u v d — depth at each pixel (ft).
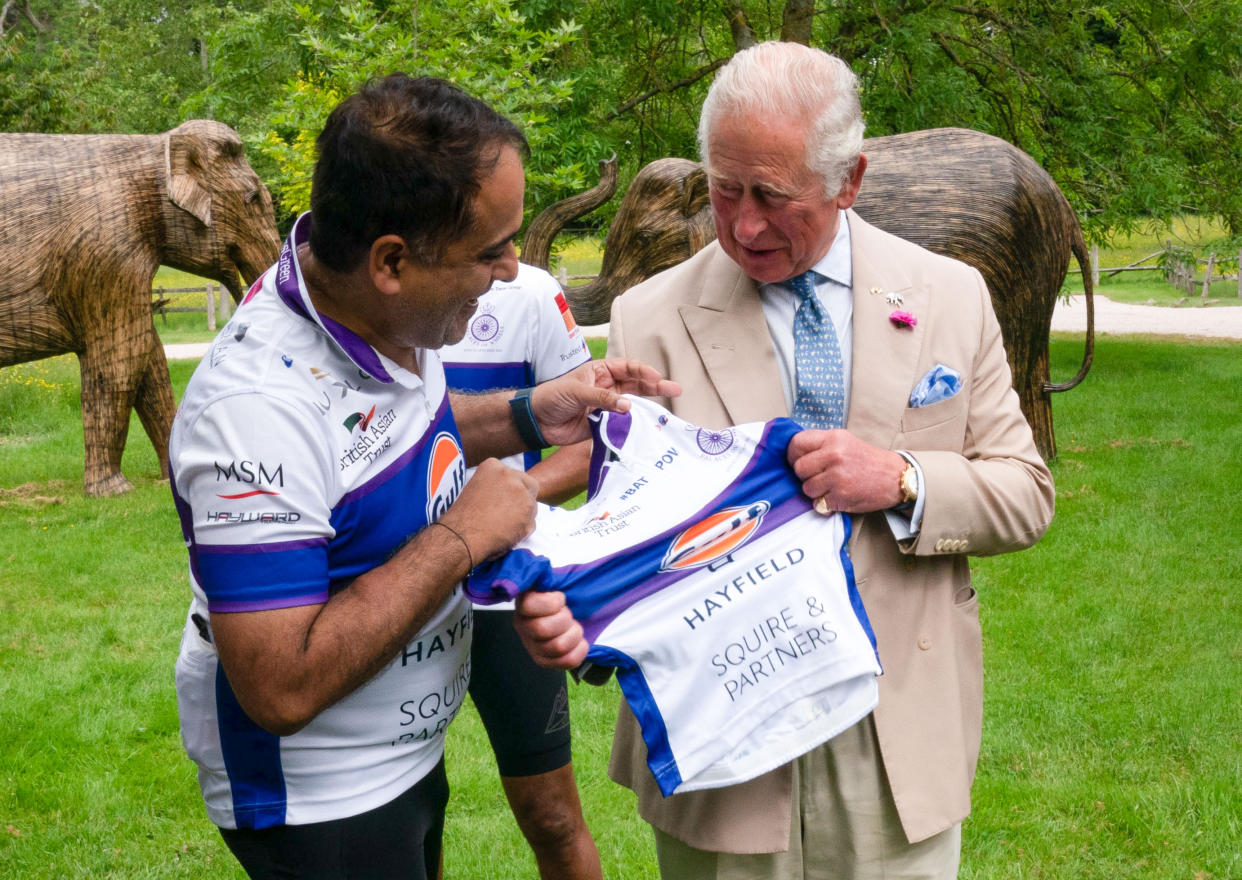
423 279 5.31
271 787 5.89
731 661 6.06
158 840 12.10
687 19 45.52
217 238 28.07
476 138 5.15
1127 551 21.18
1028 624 17.65
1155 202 42.04
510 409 7.11
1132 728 14.20
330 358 5.50
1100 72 44.32
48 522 25.38
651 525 6.10
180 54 113.80
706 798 6.57
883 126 40.68
